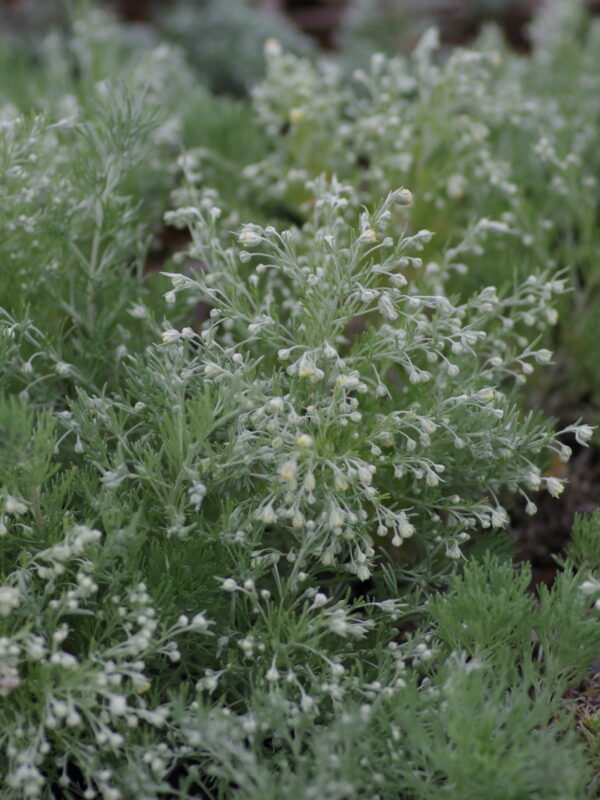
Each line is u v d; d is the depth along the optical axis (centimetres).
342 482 47
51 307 59
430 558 53
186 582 49
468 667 48
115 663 49
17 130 58
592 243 70
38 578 49
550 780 44
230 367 51
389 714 47
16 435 46
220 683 50
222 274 54
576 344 69
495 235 70
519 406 60
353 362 53
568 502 63
